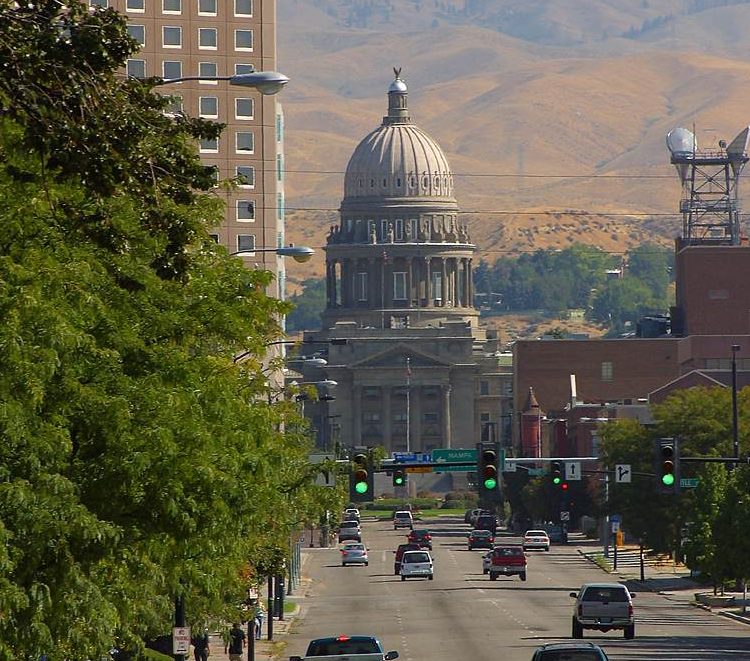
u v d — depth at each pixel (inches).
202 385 3398.1
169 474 3048.7
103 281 3228.3
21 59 2652.6
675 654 6850.4
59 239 3110.2
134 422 3080.7
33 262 2979.8
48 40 2662.4
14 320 2755.9
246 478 3410.4
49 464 2849.4
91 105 2741.1
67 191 3134.8
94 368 3102.9
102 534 2829.7
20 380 2763.3
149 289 3371.1
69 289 3002.0
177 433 3117.6
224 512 3166.8
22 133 3004.4
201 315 3686.0
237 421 3553.2
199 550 3282.5
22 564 2819.9
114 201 3218.5
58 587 2886.3
